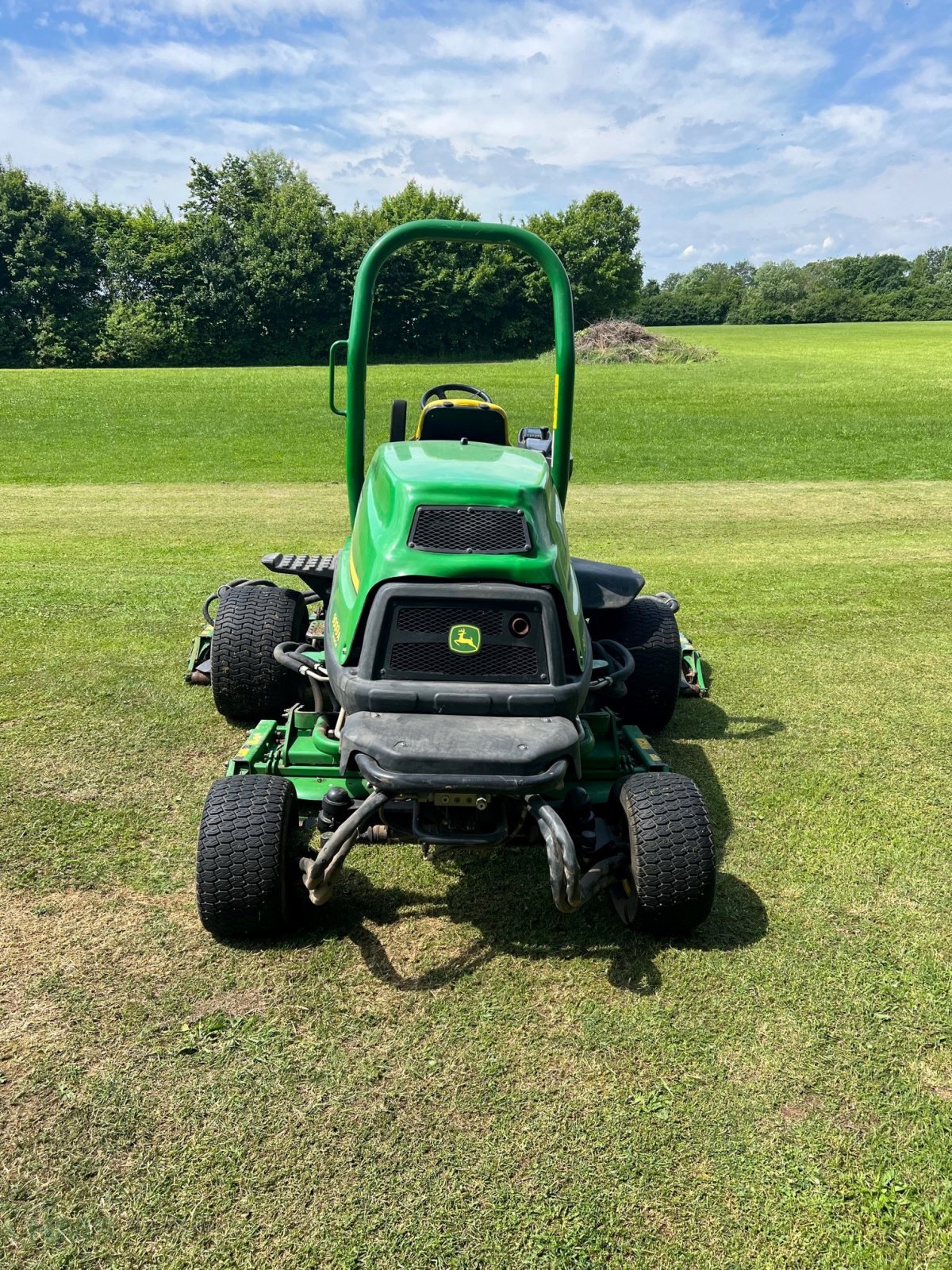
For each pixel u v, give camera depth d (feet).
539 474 12.27
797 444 63.67
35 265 167.43
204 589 26.63
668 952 11.53
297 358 181.57
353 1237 7.79
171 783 15.19
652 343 151.64
